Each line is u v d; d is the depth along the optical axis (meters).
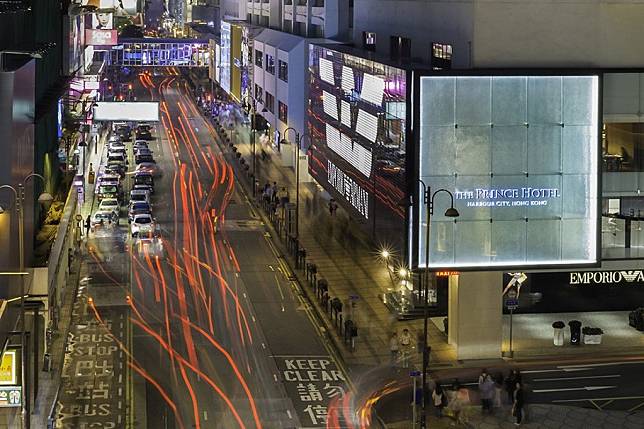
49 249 72.06
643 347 74.62
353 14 120.56
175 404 62.03
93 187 130.75
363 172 91.56
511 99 70.19
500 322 72.12
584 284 83.19
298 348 73.06
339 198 104.12
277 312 81.44
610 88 72.25
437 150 69.94
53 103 81.56
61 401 62.19
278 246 102.62
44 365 66.81
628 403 63.62
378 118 84.56
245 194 129.38
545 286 82.69
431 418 60.88
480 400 63.69
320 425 59.28
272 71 157.62
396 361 70.56
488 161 70.31
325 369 69.06
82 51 139.88
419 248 70.56
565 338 76.62
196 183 135.50
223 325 77.88
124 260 96.25
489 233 70.81
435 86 69.56
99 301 83.12
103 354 70.81
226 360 70.25
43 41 84.88
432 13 81.94
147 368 68.25
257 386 65.50
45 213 80.94
